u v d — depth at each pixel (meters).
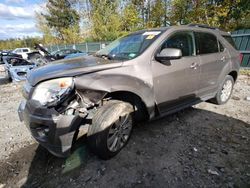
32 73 2.44
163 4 21.52
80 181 2.19
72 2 32.97
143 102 2.62
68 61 2.79
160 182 2.13
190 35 3.29
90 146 2.38
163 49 2.69
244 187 2.04
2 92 6.74
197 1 16.77
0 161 2.60
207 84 3.66
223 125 3.38
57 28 34.88
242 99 4.73
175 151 2.66
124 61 2.53
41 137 2.17
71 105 2.11
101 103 2.40
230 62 4.12
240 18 16.05
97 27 24.56
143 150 2.69
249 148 2.70
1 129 3.56
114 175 2.26
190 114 3.83
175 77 2.95
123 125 2.55
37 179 2.26
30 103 2.18
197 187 2.06
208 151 2.65
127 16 24.08
